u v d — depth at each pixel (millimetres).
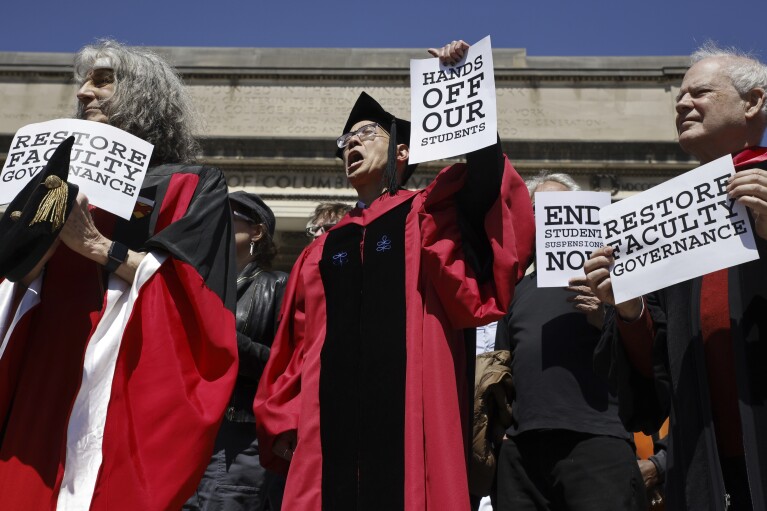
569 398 4965
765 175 3389
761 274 3463
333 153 22172
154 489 3199
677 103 4086
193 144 4309
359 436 3814
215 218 3799
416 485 3551
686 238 3605
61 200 3268
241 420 5289
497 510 5070
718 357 3590
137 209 3789
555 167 21703
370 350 3939
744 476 3471
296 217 21922
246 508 5207
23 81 23547
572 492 4801
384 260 4152
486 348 6664
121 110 3992
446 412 3699
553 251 5293
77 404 3314
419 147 4121
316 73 23453
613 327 4238
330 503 3760
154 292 3502
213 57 24625
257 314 5664
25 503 3182
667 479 3604
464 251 4098
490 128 3967
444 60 4262
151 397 3340
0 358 3391
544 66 23250
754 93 3941
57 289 3592
